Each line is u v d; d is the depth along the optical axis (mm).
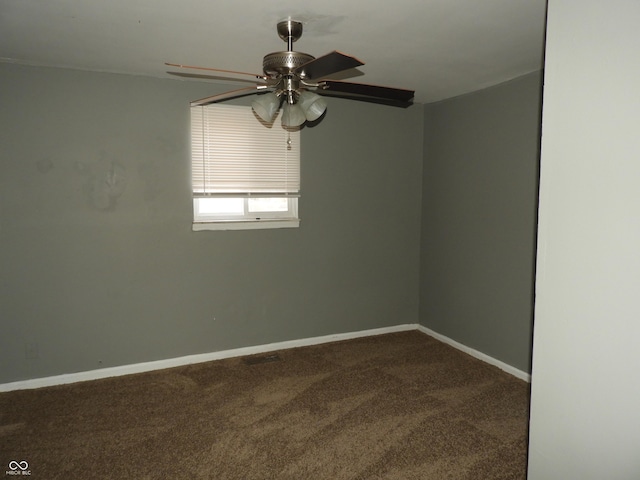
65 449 2510
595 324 1628
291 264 4047
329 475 2299
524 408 2990
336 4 2078
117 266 3449
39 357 3293
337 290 4262
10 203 3133
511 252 3520
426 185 4453
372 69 3176
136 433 2680
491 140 3662
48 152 3195
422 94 3965
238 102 3695
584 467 1697
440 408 2992
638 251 1479
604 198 1572
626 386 1539
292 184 3967
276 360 3811
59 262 3287
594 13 1573
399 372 3572
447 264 4215
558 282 1759
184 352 3721
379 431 2709
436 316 4395
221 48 2750
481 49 2738
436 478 2277
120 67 3188
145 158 3457
